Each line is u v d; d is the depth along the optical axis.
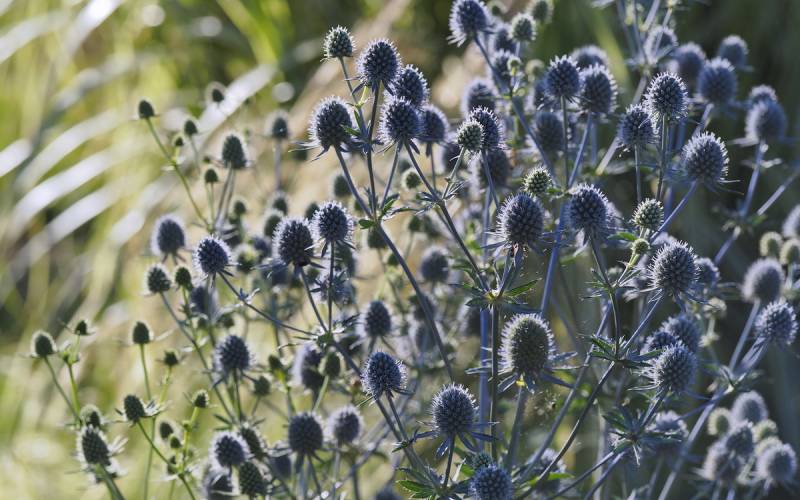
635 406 0.67
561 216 0.57
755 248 0.90
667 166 0.58
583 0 0.93
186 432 0.58
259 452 0.58
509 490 0.50
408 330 0.65
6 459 0.90
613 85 0.60
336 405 0.76
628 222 0.56
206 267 0.55
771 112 0.67
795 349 0.85
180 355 0.65
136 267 1.06
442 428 0.51
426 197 0.53
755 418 0.66
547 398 0.61
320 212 0.54
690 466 0.77
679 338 0.57
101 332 1.01
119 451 0.57
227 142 0.66
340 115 0.55
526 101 0.68
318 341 0.54
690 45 0.70
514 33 0.64
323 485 0.62
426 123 0.58
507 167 0.62
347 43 0.56
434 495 0.50
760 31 0.98
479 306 0.51
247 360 0.60
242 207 0.70
